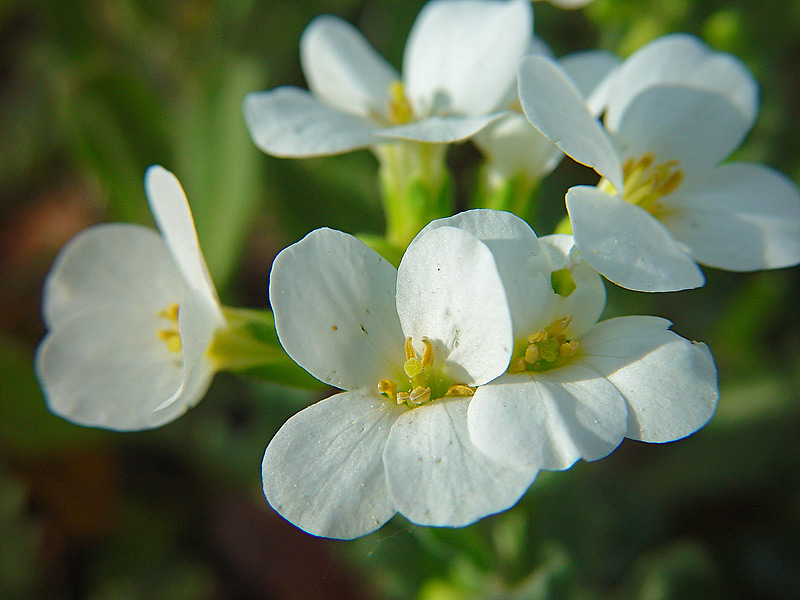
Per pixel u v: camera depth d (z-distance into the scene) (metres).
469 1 0.07
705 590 0.08
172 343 0.06
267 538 0.10
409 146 0.07
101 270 0.07
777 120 0.10
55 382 0.06
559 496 0.08
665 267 0.05
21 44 0.12
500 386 0.05
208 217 0.09
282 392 0.09
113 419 0.06
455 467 0.05
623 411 0.05
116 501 0.10
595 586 0.09
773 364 0.09
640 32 0.09
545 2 0.11
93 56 0.11
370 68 0.08
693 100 0.06
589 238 0.05
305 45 0.08
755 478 0.09
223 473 0.10
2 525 0.09
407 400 0.05
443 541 0.07
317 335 0.05
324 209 0.10
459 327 0.05
